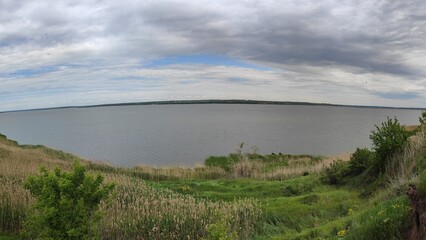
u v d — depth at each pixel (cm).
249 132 8988
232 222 1114
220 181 1923
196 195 1548
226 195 1558
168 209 1195
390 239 630
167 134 8631
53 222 723
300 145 6462
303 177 1831
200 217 1120
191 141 7106
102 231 1014
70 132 10194
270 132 9000
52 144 7150
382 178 1285
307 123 12488
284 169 2295
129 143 6962
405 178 1057
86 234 744
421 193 594
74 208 734
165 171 2442
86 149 6169
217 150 5822
